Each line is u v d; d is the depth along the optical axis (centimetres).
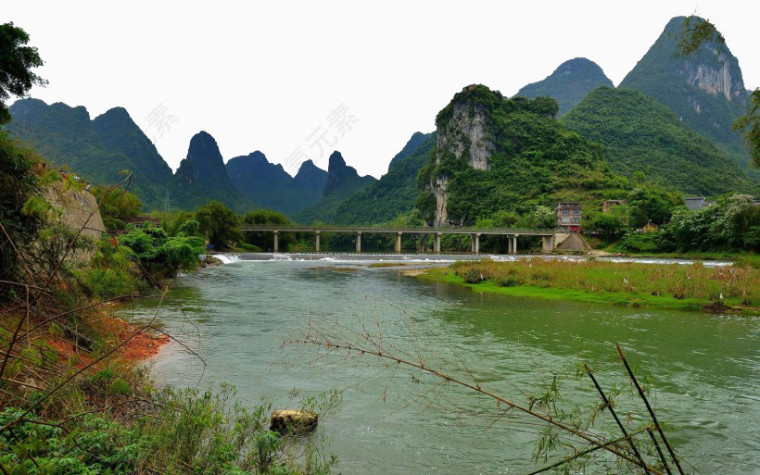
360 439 818
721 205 7975
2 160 910
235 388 1035
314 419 849
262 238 10262
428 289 3334
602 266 3788
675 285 2795
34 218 920
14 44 1494
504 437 836
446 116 19700
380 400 1004
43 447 409
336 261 7056
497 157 17338
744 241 7075
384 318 2041
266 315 2028
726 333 1817
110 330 1077
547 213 11856
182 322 1800
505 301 2694
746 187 16838
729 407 1009
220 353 1355
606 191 12838
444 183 18062
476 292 3158
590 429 854
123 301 2105
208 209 7706
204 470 494
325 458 734
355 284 3659
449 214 16712
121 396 662
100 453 454
